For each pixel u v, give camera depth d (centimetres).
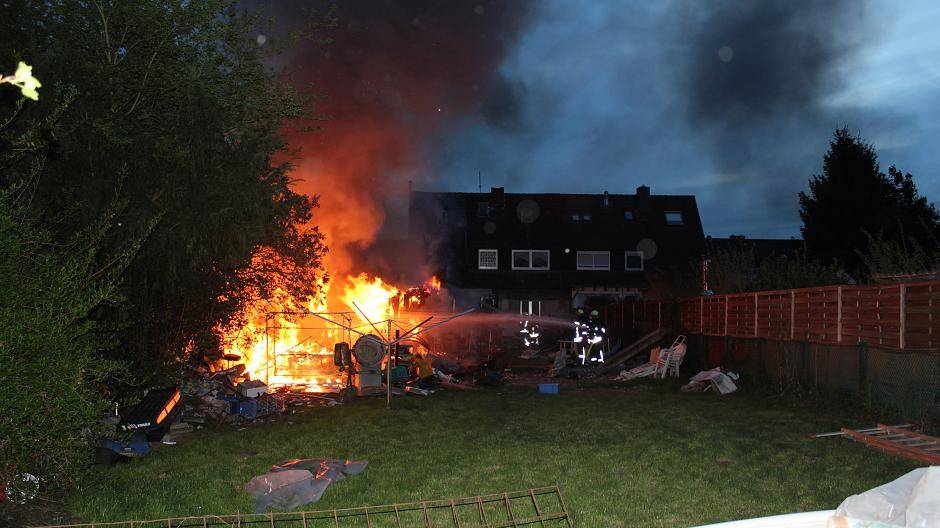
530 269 4309
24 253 641
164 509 635
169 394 1134
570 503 675
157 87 1073
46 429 631
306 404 1469
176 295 1188
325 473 778
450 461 882
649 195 4600
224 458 898
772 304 1591
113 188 948
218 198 1055
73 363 648
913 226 2830
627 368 2314
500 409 1408
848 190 2878
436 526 601
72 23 1034
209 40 1130
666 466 843
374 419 1249
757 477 779
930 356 1019
